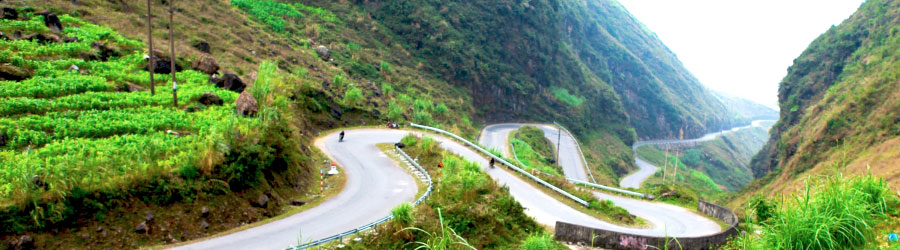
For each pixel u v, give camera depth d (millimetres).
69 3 44750
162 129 23625
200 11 60312
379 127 48062
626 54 176750
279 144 22797
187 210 16562
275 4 80188
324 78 57031
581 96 123750
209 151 18547
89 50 34625
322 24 81750
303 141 33375
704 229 25156
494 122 94750
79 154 18031
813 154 59375
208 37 52656
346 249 14297
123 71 32812
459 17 102938
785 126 95375
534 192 31531
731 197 71625
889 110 51188
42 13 37375
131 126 22719
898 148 42281
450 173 26828
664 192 35000
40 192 14109
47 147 18875
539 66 114688
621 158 112125
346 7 93125
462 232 16297
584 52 156375
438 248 11828
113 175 16172
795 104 93438
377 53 82188
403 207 15656
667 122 170625
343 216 19578
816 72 92562
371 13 95812
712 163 156750
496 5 111875
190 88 32719
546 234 17531
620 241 18109
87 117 23469
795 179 55594
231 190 18531
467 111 83875
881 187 12422
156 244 14945
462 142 47156
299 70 51906
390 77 74188
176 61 38219
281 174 22391
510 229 18578
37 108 23578
